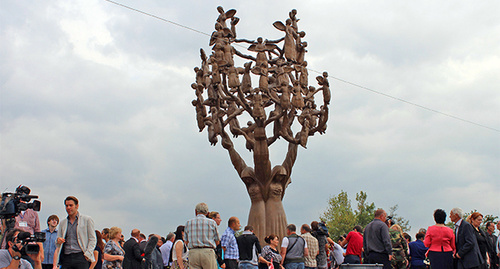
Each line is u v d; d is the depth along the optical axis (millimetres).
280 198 19219
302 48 19188
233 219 14375
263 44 18594
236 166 19422
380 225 13859
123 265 14609
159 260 15836
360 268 12664
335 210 51062
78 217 11648
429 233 14023
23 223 12594
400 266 15250
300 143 19125
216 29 19078
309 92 19516
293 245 14906
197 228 12711
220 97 19000
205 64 19750
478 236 14477
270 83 20078
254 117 18141
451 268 13672
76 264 11500
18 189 11859
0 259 11148
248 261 14266
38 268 11570
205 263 12547
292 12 19547
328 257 17562
